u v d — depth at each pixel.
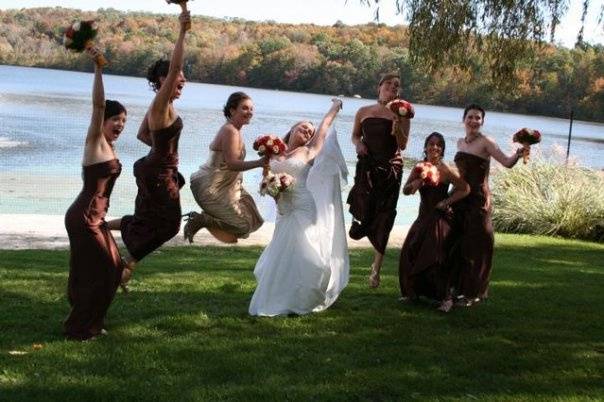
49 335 5.77
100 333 5.84
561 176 17.17
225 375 5.15
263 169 6.61
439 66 12.01
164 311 6.62
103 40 114.88
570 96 52.59
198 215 6.71
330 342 6.02
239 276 8.57
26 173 20.80
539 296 8.34
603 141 52.34
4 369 4.98
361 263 10.43
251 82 105.38
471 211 7.27
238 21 114.19
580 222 15.77
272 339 6.00
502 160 7.13
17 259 9.16
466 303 7.35
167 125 6.03
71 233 5.68
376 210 7.47
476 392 5.09
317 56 99.50
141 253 6.34
